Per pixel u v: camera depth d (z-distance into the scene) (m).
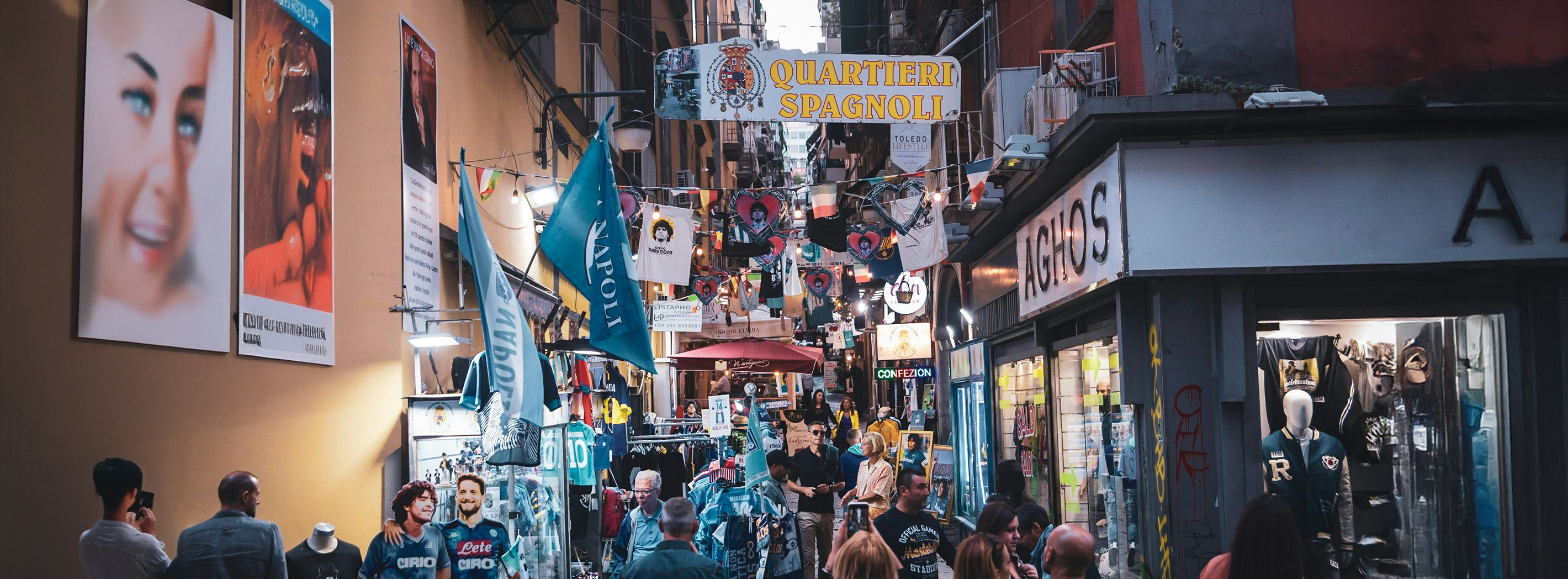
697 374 29.72
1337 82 8.26
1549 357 8.03
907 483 6.01
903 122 10.32
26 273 4.46
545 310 12.62
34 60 4.56
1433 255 7.92
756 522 7.98
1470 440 8.26
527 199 12.73
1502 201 7.92
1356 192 7.99
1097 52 9.45
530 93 13.31
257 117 6.55
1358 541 8.27
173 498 5.47
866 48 32.16
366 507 7.97
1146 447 8.53
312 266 7.39
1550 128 7.96
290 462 7.01
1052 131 9.56
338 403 7.98
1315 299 8.28
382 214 8.43
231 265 6.17
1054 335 11.70
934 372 20.33
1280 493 8.23
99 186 4.91
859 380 43.81
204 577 4.78
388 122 8.48
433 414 8.03
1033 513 5.97
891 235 13.02
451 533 6.43
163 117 5.43
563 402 8.55
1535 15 7.57
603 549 9.92
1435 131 8.04
